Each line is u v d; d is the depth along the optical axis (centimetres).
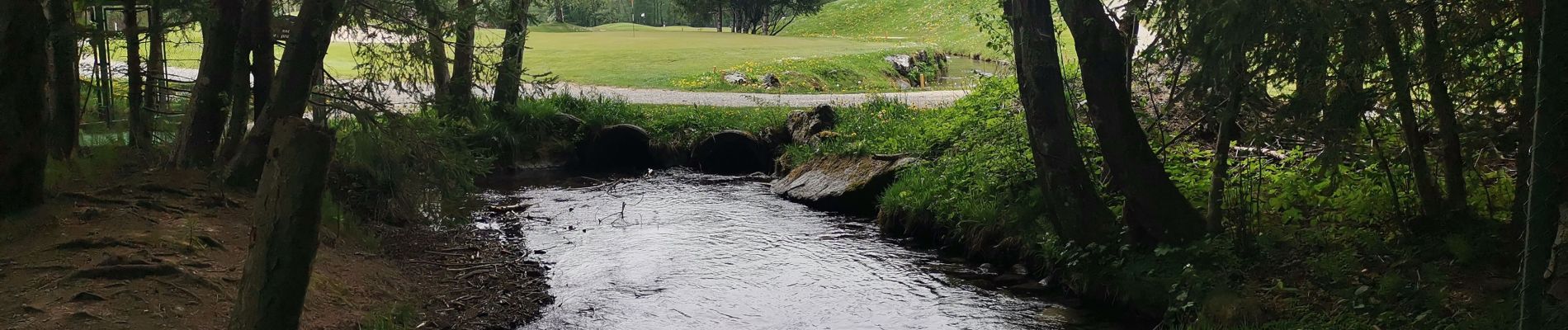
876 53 3562
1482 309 671
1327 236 855
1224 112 769
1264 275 810
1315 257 817
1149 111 1200
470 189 1098
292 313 382
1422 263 762
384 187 1090
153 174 996
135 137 1172
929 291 926
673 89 2422
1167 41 769
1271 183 950
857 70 3186
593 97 1983
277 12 1142
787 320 834
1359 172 905
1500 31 716
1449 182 809
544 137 1702
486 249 1056
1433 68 739
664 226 1208
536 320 820
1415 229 820
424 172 1046
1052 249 932
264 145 996
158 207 875
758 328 813
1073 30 842
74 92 1084
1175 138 921
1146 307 832
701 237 1148
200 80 1059
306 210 378
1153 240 868
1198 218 853
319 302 732
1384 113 777
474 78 1081
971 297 905
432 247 1038
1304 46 699
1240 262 823
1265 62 717
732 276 974
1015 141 1179
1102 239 897
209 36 1063
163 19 1256
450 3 1058
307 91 975
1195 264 823
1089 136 1096
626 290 917
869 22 6362
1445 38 734
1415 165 812
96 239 743
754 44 3991
